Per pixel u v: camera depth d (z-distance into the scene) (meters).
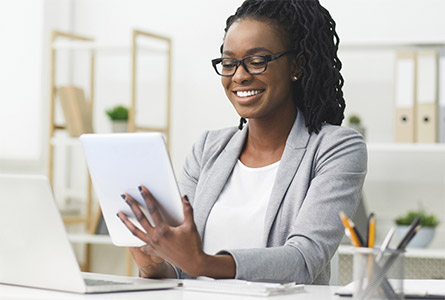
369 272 1.07
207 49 3.90
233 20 1.89
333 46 1.91
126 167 1.30
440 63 3.30
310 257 1.51
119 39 4.07
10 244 1.28
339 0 3.65
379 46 3.40
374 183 3.58
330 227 1.59
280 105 1.82
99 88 4.13
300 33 1.83
